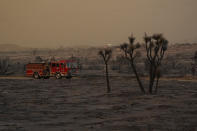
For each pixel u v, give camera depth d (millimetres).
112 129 12508
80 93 29047
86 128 12805
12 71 88188
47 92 30281
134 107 19172
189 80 47750
